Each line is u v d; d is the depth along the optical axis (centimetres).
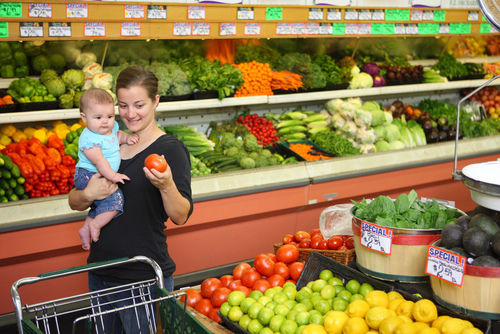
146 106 209
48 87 367
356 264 242
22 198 339
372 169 457
